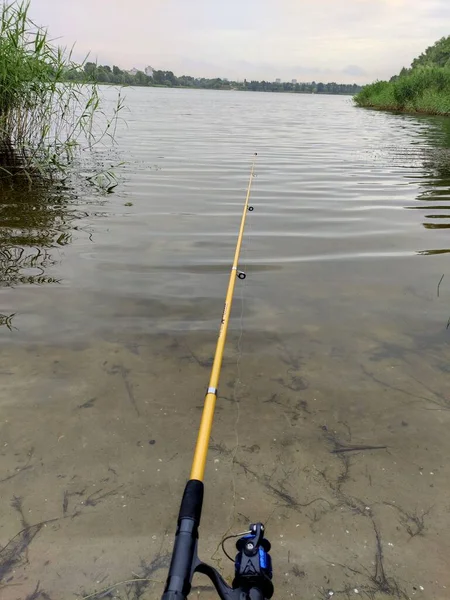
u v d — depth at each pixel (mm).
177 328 3234
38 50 6883
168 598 1074
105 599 1581
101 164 8734
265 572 1336
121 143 11586
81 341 3020
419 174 9039
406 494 2000
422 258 4727
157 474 2059
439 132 17156
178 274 4113
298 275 4223
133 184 7344
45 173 7664
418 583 1656
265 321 3385
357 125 20250
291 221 5773
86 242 4762
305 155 11055
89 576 1648
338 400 2568
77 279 3916
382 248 4977
